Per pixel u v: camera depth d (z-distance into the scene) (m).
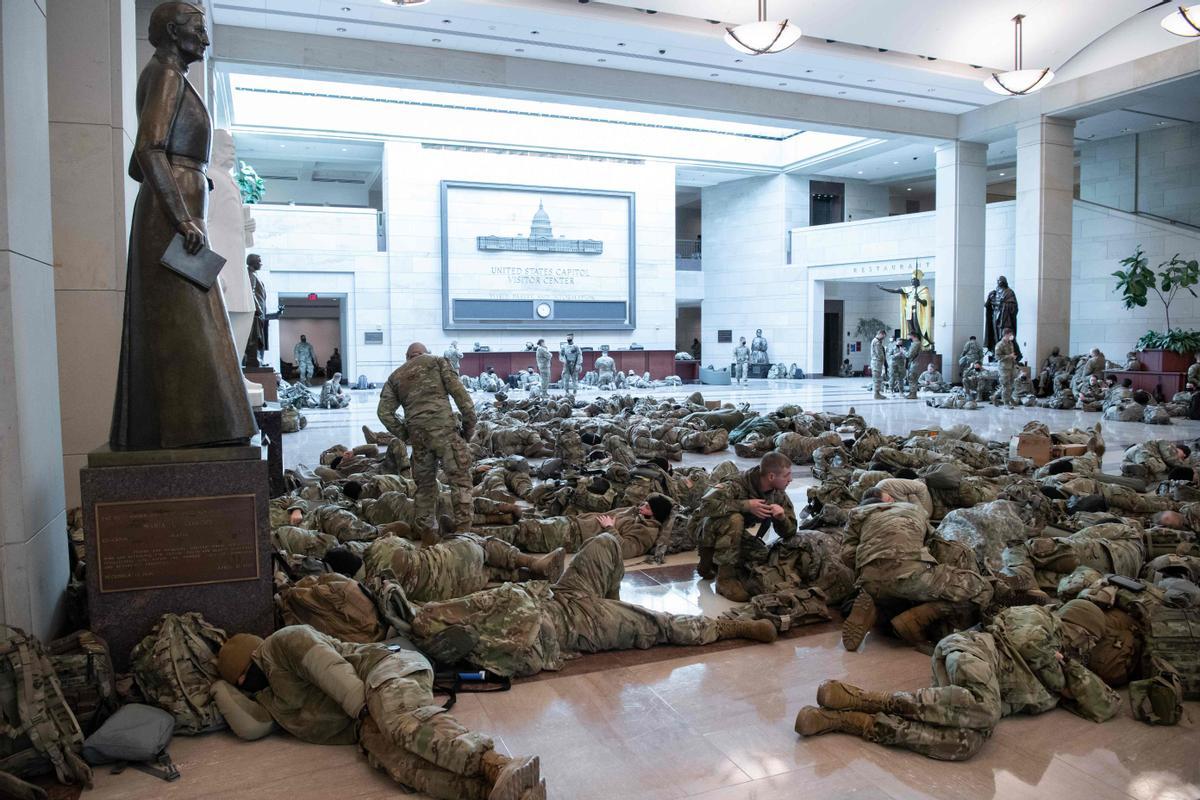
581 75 20.33
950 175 25.58
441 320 31.27
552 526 5.82
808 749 3.10
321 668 3.10
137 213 3.88
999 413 18.22
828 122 23.22
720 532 5.00
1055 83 22.17
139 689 3.35
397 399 6.13
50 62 5.61
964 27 19.03
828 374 38.66
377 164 34.00
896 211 39.22
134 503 3.61
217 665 3.37
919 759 3.03
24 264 3.56
